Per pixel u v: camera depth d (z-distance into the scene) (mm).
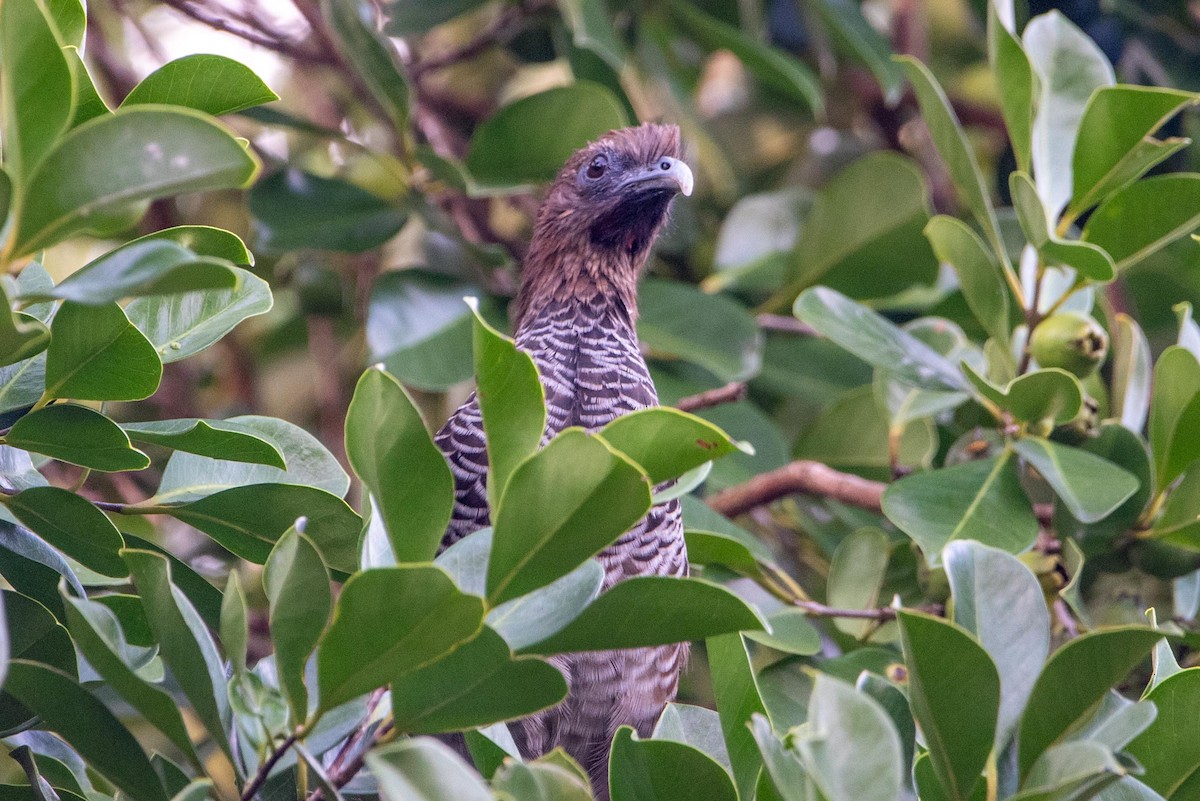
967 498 8250
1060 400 8188
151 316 6504
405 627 4336
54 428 5648
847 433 11117
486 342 4699
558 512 4441
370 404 4676
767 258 12500
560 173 11156
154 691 4539
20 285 6199
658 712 8852
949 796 4984
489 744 5930
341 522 6285
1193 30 13398
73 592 6242
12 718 5727
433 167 10742
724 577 9125
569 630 4711
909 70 8719
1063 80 9305
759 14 13758
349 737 5762
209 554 11484
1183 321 8734
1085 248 7852
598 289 10484
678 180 10531
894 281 11625
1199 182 8227
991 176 15867
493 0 13375
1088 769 4504
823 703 4488
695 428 4621
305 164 15180
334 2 10445
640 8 13391
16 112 4172
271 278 14758
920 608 9352
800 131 15844
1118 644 4750
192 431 5793
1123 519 8453
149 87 5637
